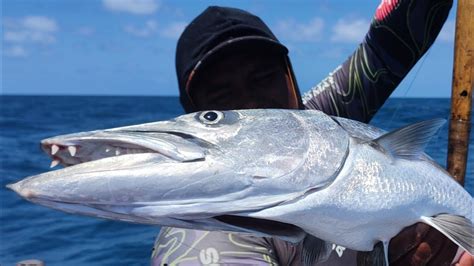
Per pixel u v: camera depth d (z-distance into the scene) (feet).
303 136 2.09
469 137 3.41
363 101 3.46
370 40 3.45
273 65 2.66
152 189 1.86
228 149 2.00
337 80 3.47
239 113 2.15
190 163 1.93
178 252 2.31
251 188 1.96
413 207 2.16
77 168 1.85
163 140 1.97
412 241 2.24
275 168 2.00
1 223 8.91
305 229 2.03
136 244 7.34
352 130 2.25
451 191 2.30
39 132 30.55
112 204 1.85
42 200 1.80
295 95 2.74
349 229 2.05
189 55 2.65
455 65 3.40
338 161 2.07
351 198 2.04
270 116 2.15
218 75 2.62
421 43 3.43
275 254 2.44
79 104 76.54
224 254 2.28
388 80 3.47
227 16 2.67
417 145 2.21
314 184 2.02
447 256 2.27
